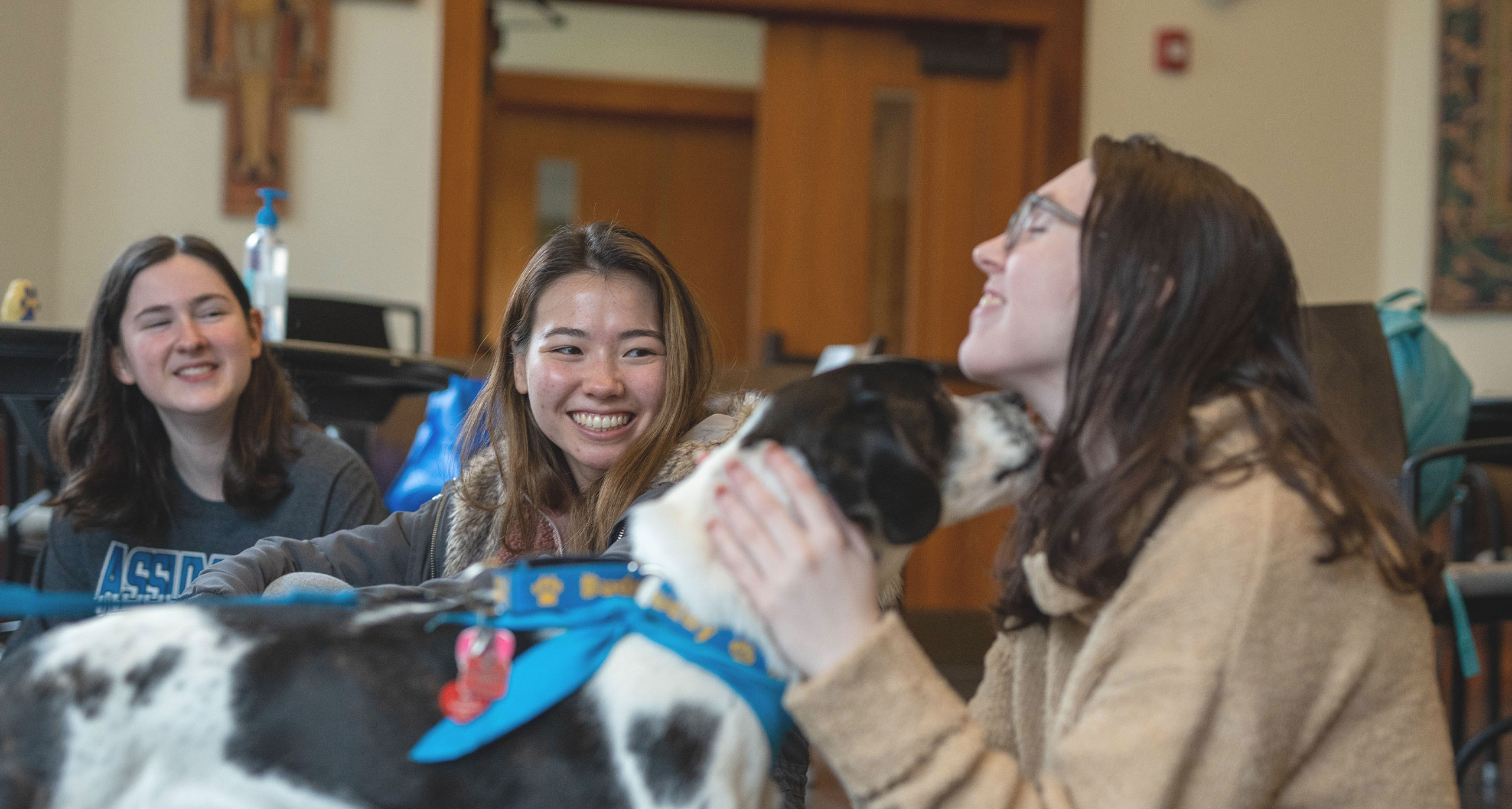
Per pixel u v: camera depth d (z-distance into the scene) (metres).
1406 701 0.95
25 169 3.85
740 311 6.80
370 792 0.91
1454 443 2.34
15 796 0.89
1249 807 0.89
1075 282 1.04
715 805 0.92
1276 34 4.84
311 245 4.21
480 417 1.67
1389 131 4.89
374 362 2.21
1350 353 2.26
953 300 4.82
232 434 1.83
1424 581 0.98
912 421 0.97
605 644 0.96
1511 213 4.55
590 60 6.57
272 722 0.91
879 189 4.79
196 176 4.15
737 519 0.94
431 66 4.29
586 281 1.50
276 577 1.43
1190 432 0.97
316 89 4.18
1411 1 4.82
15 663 0.93
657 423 1.49
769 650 0.94
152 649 0.93
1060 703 1.08
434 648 0.97
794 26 4.73
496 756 0.92
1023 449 1.02
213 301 1.78
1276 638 0.90
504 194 6.62
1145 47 4.77
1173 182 1.02
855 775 0.89
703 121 6.73
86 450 1.81
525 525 1.56
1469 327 4.62
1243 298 1.00
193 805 0.90
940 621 4.21
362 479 1.92
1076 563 0.98
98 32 4.09
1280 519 0.92
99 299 1.78
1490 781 2.71
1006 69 4.80
